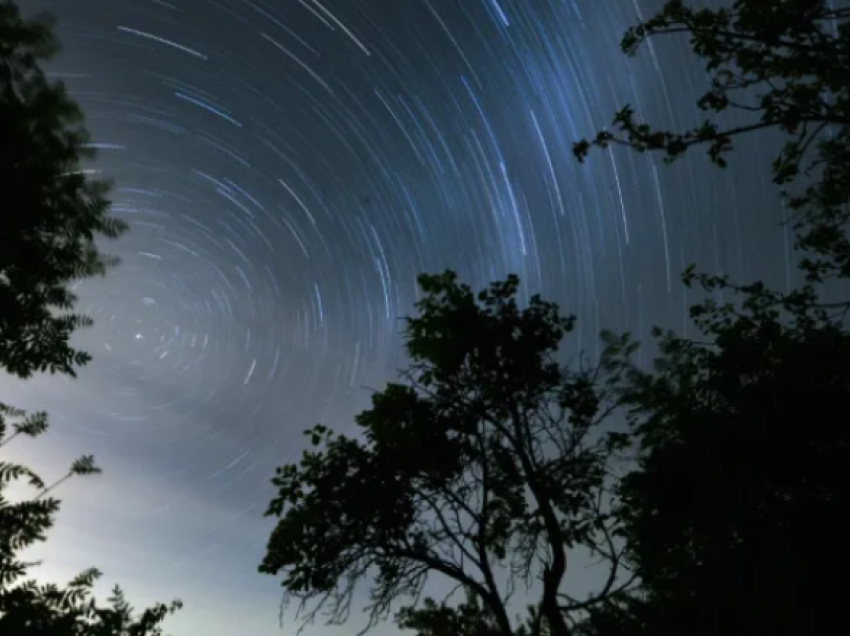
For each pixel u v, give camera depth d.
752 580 5.04
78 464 2.54
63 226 2.76
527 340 5.77
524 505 5.81
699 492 5.38
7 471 2.34
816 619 4.74
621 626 5.20
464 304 5.83
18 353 2.47
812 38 4.21
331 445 5.62
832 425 5.19
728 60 4.59
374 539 5.43
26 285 2.63
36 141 2.74
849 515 4.90
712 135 4.58
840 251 5.62
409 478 5.52
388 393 5.84
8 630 2.05
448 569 5.27
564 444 5.91
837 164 4.98
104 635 2.25
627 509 5.85
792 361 5.50
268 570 5.25
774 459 5.31
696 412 5.90
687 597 5.19
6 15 2.79
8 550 2.21
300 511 5.35
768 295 5.91
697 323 6.23
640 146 4.75
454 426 5.73
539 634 5.31
